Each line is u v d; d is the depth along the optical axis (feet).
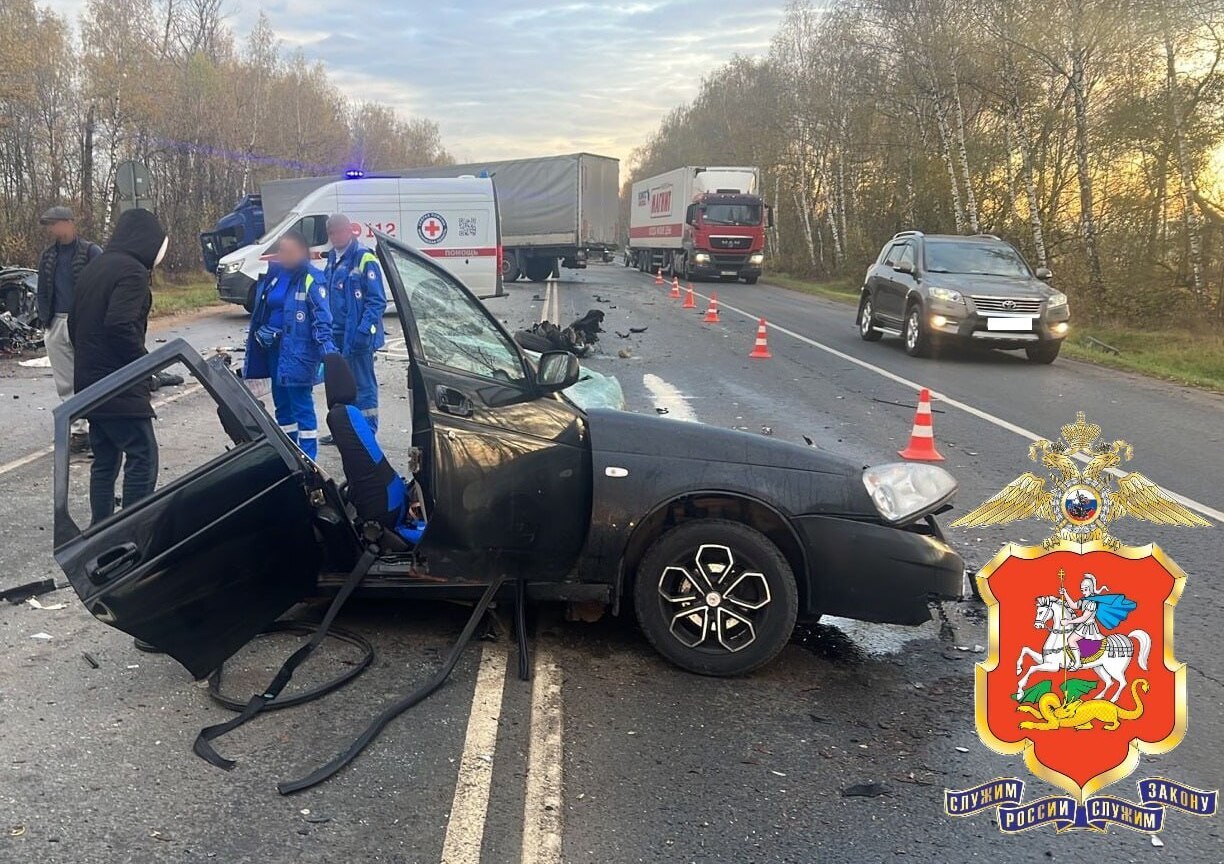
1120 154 70.08
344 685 12.49
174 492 11.50
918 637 14.74
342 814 9.70
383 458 13.73
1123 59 69.92
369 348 24.85
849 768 10.85
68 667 12.92
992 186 90.79
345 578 13.73
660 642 13.16
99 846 9.06
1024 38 72.43
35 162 93.09
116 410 16.46
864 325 56.29
